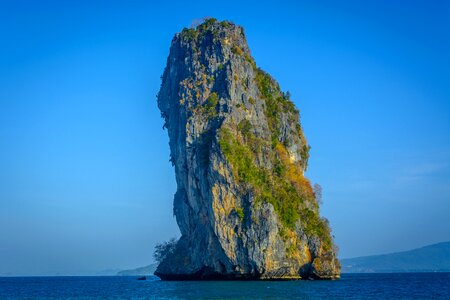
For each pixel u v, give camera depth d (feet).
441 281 550.77
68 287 505.25
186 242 469.98
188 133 431.84
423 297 291.17
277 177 439.63
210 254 411.34
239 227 390.63
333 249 427.74
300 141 507.30
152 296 290.15
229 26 499.51
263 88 503.61
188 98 457.68
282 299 249.34
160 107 519.60
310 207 441.68
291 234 403.75
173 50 506.07
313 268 404.36
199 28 501.15
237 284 354.33
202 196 419.95
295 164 485.56
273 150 462.60
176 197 480.64
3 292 410.93
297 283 367.25
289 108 514.68
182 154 447.01
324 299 254.06
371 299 263.49
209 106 446.19
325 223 432.25
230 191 397.80
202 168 412.77
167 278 480.23
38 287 522.06
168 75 510.17
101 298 300.61
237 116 444.14
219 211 395.96
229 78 454.40
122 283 563.89
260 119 465.06
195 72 469.98
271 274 390.21
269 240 383.86
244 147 428.56
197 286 346.33
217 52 474.08
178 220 478.18
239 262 391.04
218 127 427.74
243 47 497.87
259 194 399.44
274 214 392.68
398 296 295.69
